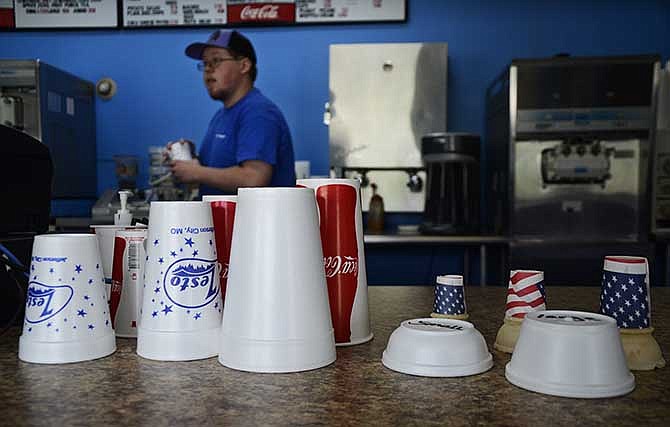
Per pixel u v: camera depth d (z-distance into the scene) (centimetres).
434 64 296
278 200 58
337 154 302
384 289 118
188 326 63
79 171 304
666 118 266
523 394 53
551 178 253
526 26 310
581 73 246
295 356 59
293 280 59
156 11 316
